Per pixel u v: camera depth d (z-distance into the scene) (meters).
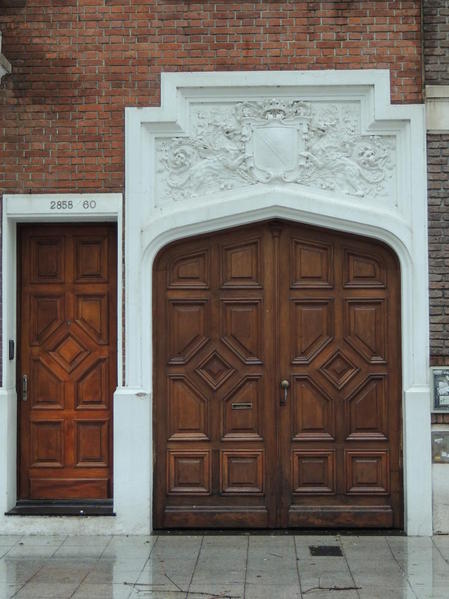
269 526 8.21
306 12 8.22
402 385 8.15
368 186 8.16
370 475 8.20
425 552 7.48
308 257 8.30
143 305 8.16
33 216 8.23
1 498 8.09
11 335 8.31
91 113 8.25
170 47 8.24
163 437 8.25
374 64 8.16
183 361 8.28
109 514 8.05
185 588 6.59
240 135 8.22
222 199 8.16
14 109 8.27
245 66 8.20
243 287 8.30
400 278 8.20
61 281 8.48
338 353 8.24
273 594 6.45
